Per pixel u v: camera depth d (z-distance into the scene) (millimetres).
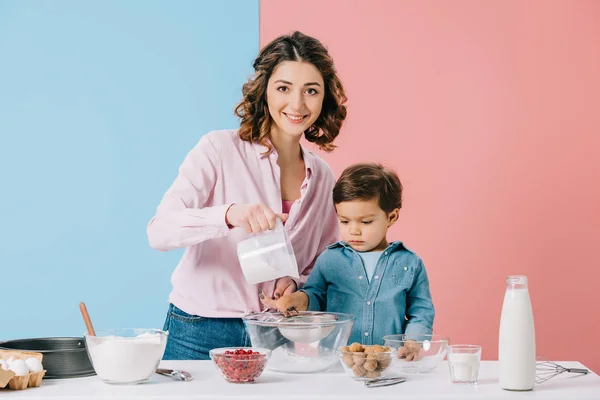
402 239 3305
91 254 3359
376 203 1986
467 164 3301
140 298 3346
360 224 2000
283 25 3330
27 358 1428
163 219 1840
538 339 3289
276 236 1687
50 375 1465
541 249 3289
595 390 1384
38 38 3400
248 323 1557
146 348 1406
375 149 3307
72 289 3357
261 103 2008
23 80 3398
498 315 3279
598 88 3293
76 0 3398
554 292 3287
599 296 3279
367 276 2012
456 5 3299
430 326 1969
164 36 3377
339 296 2023
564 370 1560
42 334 3355
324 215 2154
